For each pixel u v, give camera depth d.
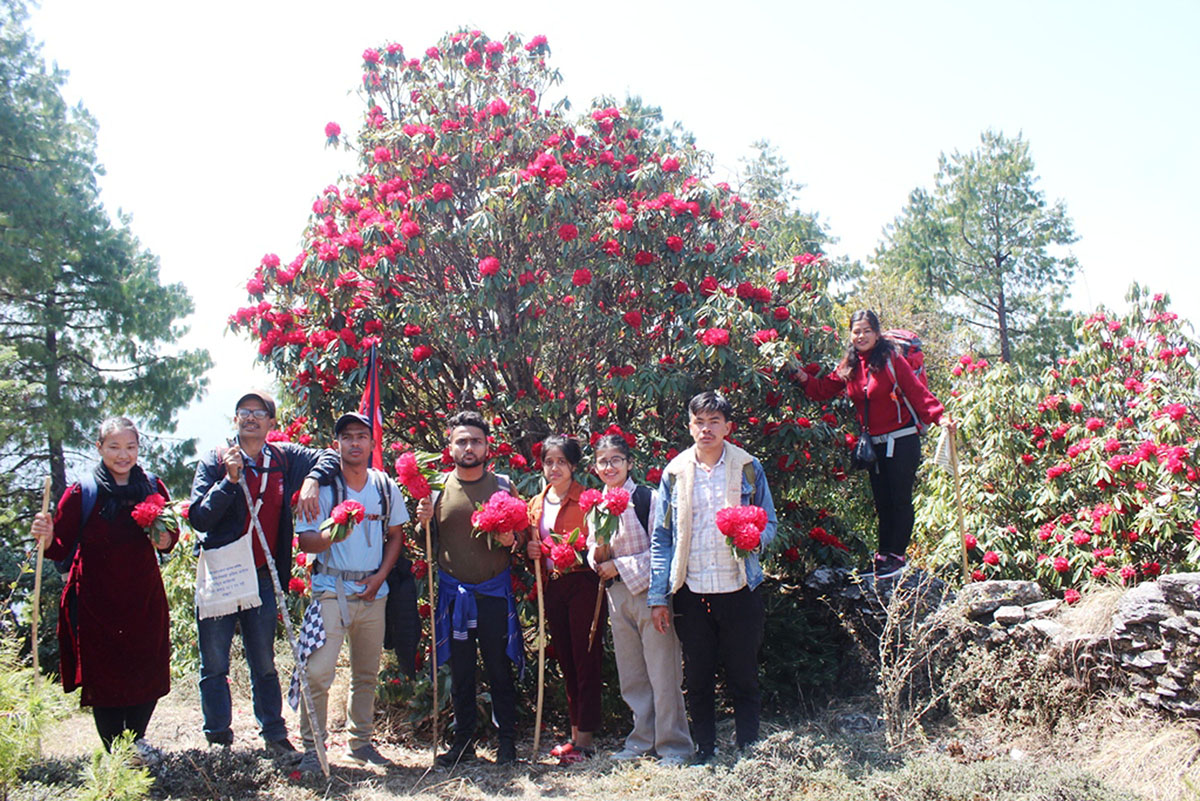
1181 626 3.50
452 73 6.50
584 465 5.25
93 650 3.68
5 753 3.22
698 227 5.65
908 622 4.47
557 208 5.39
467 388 6.06
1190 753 3.31
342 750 4.40
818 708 4.70
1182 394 5.59
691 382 5.39
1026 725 3.96
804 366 5.55
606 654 4.84
